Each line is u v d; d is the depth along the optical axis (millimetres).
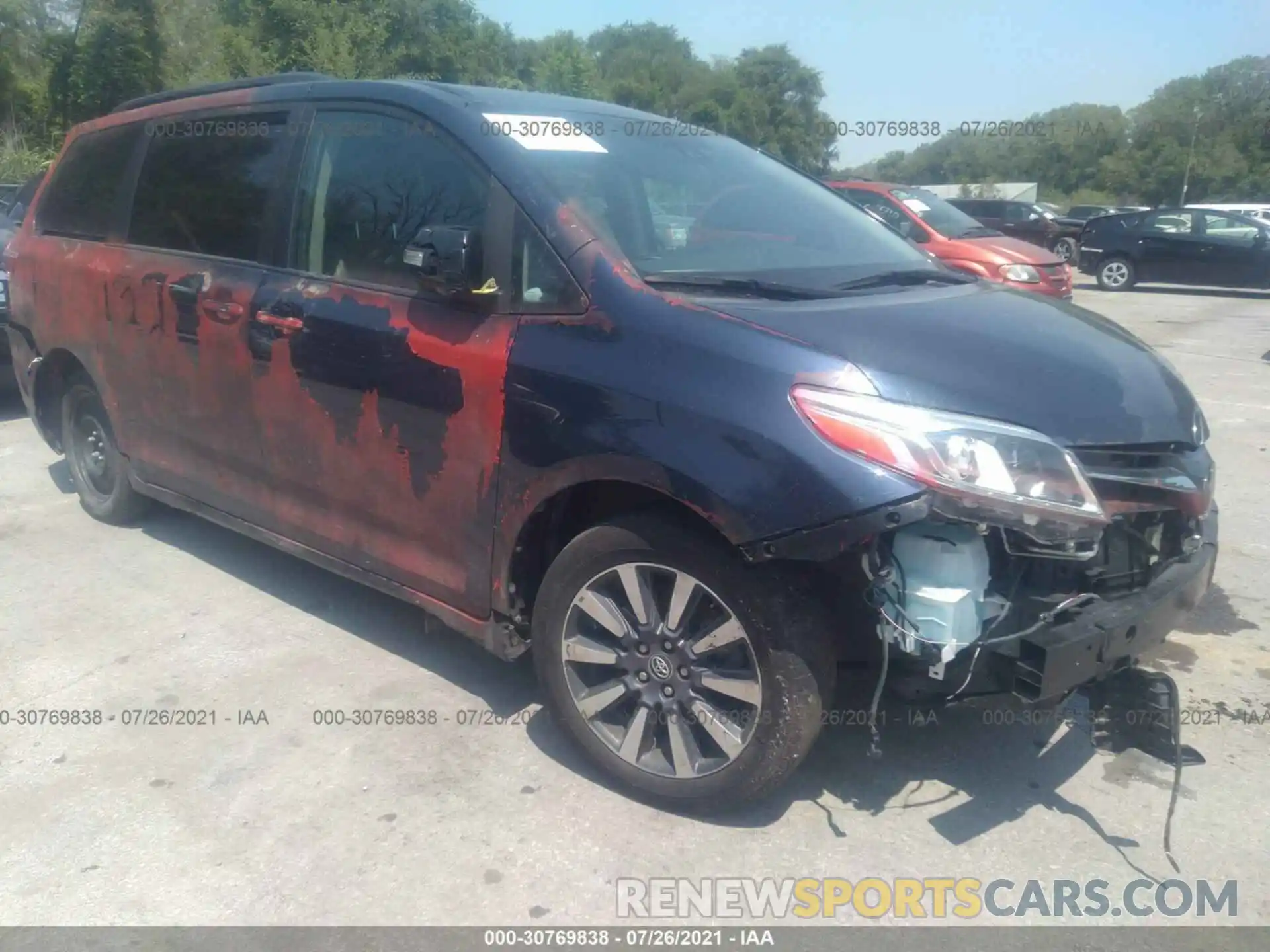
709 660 2811
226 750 3252
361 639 3979
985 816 2953
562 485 2869
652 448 2664
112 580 4508
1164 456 2830
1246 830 2904
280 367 3631
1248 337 12609
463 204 3219
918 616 2498
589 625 3023
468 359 3055
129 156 4594
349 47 28922
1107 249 19469
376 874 2715
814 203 3902
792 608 2619
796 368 2576
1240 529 5277
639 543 2803
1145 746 3086
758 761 2738
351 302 3426
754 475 2531
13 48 24844
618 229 3098
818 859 2773
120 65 24094
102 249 4598
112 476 4988
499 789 3059
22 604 4266
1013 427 2521
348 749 3260
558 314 2941
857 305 2986
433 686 3643
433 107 3373
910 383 2549
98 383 4672
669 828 2895
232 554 4809
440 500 3211
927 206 11672
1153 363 3115
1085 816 2959
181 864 2754
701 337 2701
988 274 10789
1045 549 2523
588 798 3020
